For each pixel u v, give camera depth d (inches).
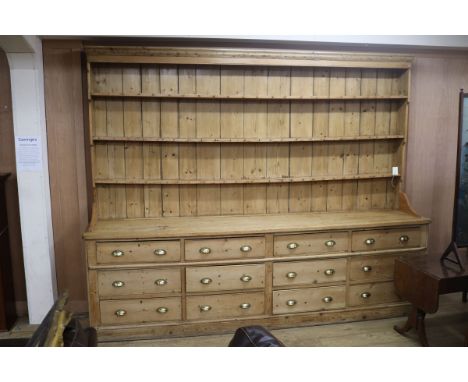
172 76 120.1
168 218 125.8
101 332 110.5
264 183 131.0
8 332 117.3
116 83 118.1
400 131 133.3
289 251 117.3
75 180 122.4
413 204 143.7
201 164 126.6
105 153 121.6
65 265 125.2
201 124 124.1
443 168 143.3
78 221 124.1
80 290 126.8
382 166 136.9
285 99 124.8
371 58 122.6
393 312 125.9
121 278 110.3
